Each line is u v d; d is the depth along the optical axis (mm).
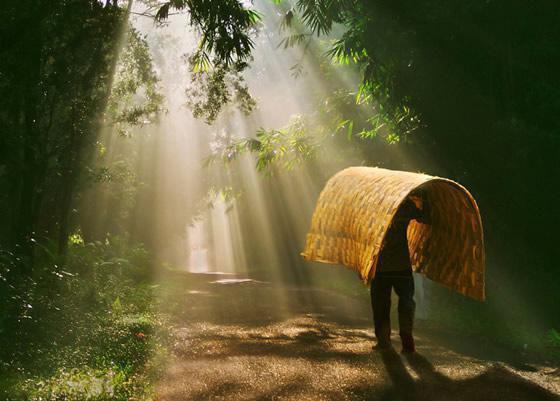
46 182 11281
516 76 10680
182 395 5035
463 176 11312
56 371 5301
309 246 6594
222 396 4977
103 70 10336
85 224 18578
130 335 7453
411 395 4969
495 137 10375
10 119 9000
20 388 4680
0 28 7961
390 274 6410
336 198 6457
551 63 10586
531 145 10031
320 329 8633
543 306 10281
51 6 8344
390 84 10898
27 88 8859
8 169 9172
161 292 12781
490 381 5402
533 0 10195
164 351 6695
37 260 10242
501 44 10594
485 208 11094
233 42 8117
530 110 10609
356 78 13953
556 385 5547
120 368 5668
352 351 6613
